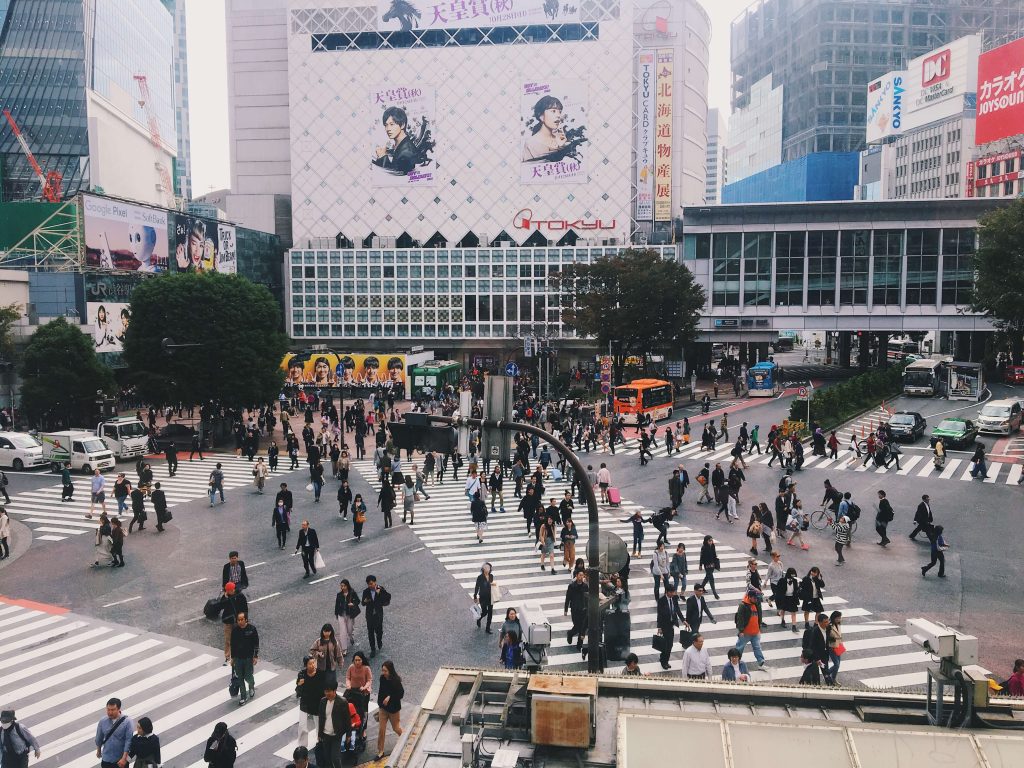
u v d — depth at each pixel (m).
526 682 8.59
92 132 106.31
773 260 73.81
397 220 97.75
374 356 66.25
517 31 93.44
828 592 20.88
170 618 19.58
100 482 30.02
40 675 16.38
